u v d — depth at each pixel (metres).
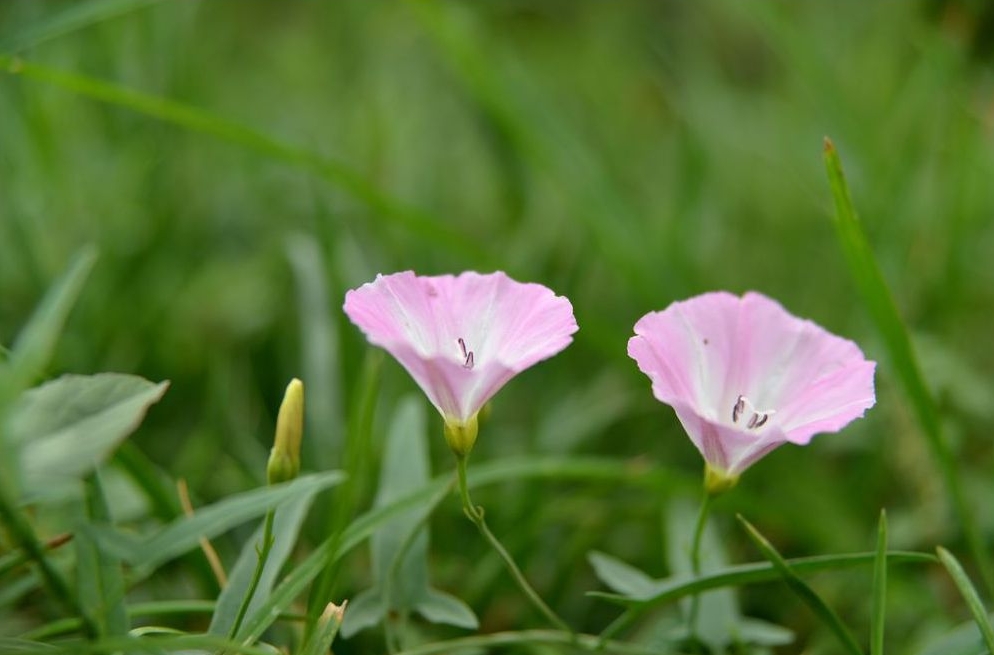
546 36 1.24
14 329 0.64
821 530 0.60
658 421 0.68
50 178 0.69
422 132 0.94
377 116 0.87
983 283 0.79
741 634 0.55
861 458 0.64
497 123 0.74
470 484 0.57
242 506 0.50
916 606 0.59
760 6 0.81
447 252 0.74
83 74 0.77
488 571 0.59
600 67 1.13
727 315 0.52
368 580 0.59
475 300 0.51
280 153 0.62
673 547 0.58
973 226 0.77
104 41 0.78
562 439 0.63
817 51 0.80
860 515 0.63
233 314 0.70
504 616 0.60
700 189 0.79
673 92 1.04
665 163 0.96
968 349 0.75
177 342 0.67
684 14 1.20
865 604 0.59
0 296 0.65
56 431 0.49
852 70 0.95
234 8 1.22
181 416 0.65
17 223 0.63
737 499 0.60
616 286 0.77
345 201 0.79
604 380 0.69
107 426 0.49
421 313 0.51
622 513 0.60
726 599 0.55
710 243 0.81
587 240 0.72
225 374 0.63
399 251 0.72
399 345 0.50
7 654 0.50
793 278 0.81
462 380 0.50
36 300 0.63
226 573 0.58
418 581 0.54
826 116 0.79
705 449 0.52
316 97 1.00
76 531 0.49
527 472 0.58
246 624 0.51
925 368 0.62
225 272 0.73
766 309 0.52
